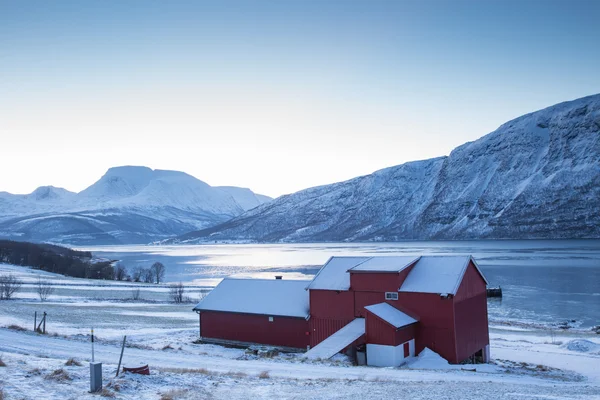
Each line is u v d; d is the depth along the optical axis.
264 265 194.00
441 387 21.94
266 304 42.25
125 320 55.44
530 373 32.88
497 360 38.94
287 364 29.91
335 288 38.56
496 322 64.19
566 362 38.03
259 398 18.31
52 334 37.03
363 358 33.88
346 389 20.66
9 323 44.19
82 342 34.03
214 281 133.12
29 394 15.60
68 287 96.50
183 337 44.97
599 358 39.22
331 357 32.25
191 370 24.22
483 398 19.05
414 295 35.62
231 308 42.47
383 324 33.47
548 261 164.25
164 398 16.69
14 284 87.44
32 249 162.25
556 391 21.94
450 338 34.28
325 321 38.91
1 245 163.12
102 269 137.75
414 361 33.66
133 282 121.38
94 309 64.75
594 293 90.62
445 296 34.34
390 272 36.38
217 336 43.03
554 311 73.50
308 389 20.48
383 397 18.86
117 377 19.30
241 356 34.78
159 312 64.69
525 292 94.00
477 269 38.59
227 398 18.11
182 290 86.75
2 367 19.17
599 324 63.12
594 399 19.62
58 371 18.70
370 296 37.41
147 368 21.05
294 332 40.03
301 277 133.12
